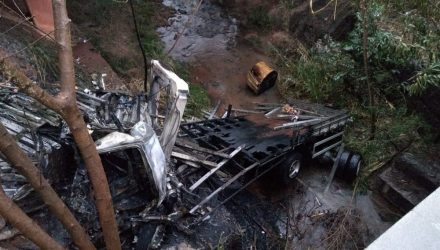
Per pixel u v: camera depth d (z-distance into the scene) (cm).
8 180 499
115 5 1118
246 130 752
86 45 934
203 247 580
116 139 506
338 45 949
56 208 328
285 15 1196
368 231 684
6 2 847
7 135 279
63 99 293
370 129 851
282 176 729
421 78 729
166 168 573
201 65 1080
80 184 521
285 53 1125
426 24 770
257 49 1146
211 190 653
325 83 955
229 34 1184
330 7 1067
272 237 652
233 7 1256
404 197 710
